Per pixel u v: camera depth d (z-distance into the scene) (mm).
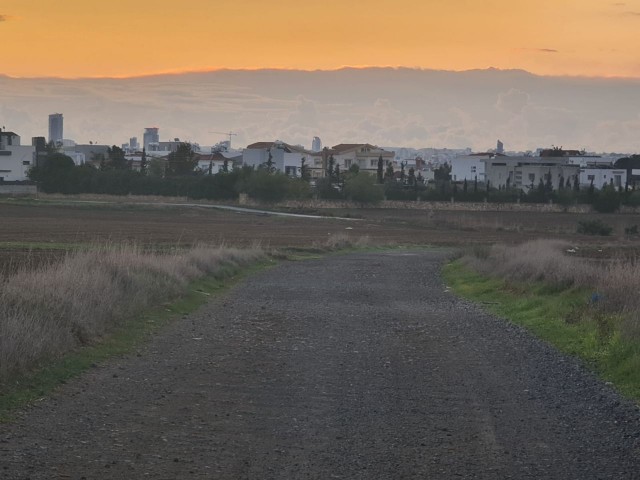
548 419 11789
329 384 14047
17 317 14500
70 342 15641
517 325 22156
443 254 62938
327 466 9359
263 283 35438
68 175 152750
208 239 72000
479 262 42812
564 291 27172
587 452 10164
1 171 167750
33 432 10359
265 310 25031
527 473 9281
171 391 13148
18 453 9438
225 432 10789
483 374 15148
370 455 9852
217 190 148250
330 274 41719
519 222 117875
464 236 91188
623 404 12719
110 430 10648
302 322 22344
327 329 21016
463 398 13117
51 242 60625
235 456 9680
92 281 20219
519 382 14430
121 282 22953
